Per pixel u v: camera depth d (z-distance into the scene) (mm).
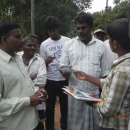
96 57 2756
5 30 1929
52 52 3648
